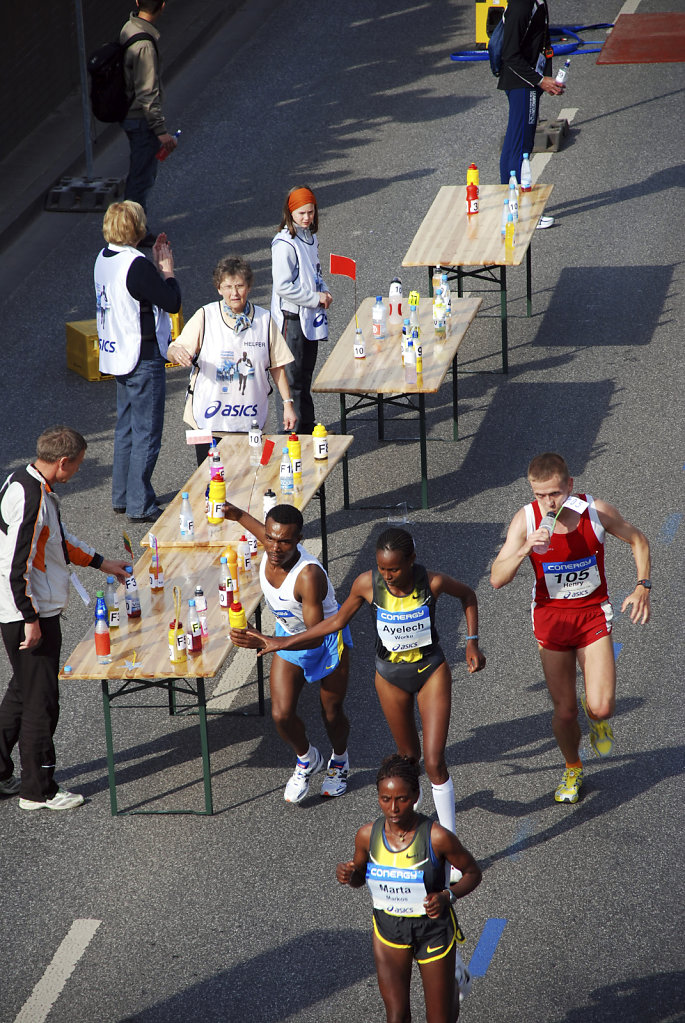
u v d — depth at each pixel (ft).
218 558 85.30
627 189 160.25
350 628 94.89
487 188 142.31
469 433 117.80
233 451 98.02
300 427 110.52
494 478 110.83
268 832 75.36
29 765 77.10
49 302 143.74
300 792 77.15
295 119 185.26
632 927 66.85
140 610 79.97
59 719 86.43
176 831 75.92
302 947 67.00
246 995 64.18
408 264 120.47
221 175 170.50
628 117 178.60
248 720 85.61
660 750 79.77
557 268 144.66
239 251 150.51
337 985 64.49
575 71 194.18
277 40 213.05
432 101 187.73
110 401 125.49
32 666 75.10
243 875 72.23
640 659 87.86
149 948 67.56
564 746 74.84
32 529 72.43
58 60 189.26
